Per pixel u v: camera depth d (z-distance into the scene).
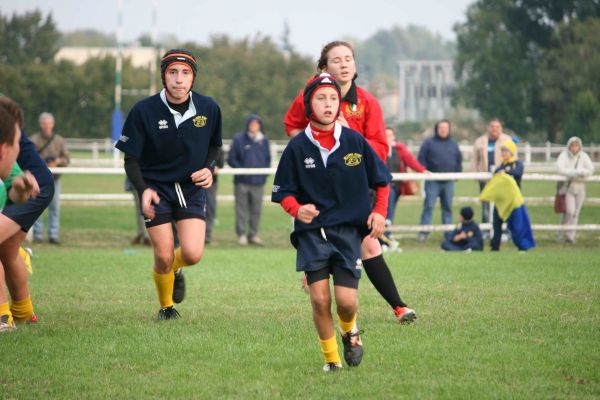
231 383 17.52
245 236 54.19
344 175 18.27
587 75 186.62
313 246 18.06
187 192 23.78
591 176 53.38
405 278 32.22
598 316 24.25
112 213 72.94
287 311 25.69
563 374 18.02
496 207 47.66
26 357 19.66
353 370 18.48
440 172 55.41
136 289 30.31
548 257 40.44
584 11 199.12
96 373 18.36
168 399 16.48
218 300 27.75
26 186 19.23
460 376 17.91
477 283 30.78
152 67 195.00
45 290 30.03
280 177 18.47
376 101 23.75
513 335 21.75
